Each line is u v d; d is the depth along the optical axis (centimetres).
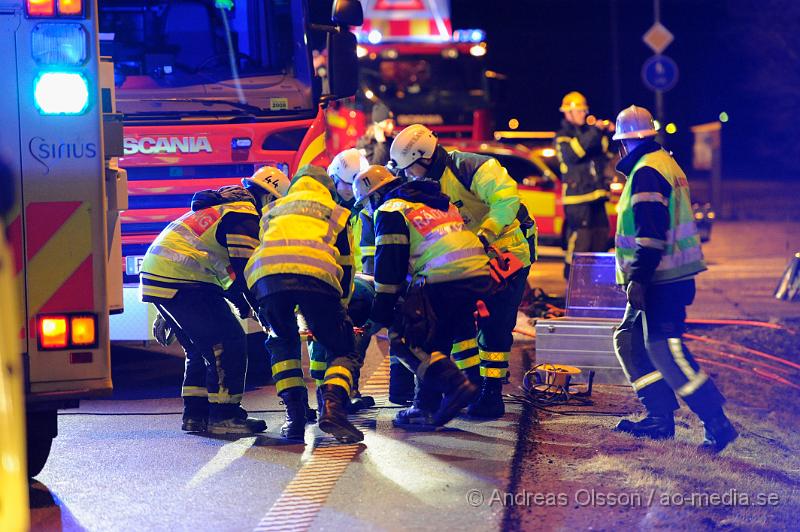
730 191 7169
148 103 2089
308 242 1631
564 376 1933
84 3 1337
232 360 1722
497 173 1764
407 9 5188
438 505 1362
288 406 1694
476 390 1641
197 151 2089
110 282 1546
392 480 1467
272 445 1658
